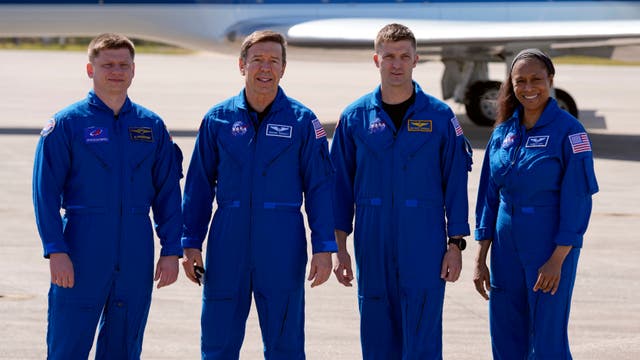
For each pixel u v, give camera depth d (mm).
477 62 22234
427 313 6203
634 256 10953
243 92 6027
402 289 6203
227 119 5992
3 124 23438
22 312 8391
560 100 21406
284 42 5961
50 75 42969
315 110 28531
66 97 32188
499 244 6195
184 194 6184
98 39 5781
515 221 6066
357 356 7383
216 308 6055
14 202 13797
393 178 6164
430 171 6172
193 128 22844
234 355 6137
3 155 18016
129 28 20844
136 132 5812
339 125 6395
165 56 64250
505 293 6211
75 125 5711
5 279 9594
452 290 9453
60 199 5727
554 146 5922
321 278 5945
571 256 5969
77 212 5754
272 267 5938
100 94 5789
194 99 32188
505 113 6203
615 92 37219
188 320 8273
